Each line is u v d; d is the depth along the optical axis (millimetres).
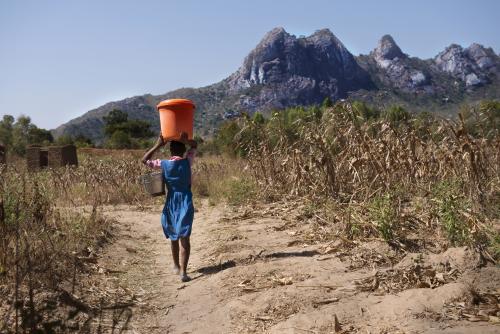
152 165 6535
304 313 4664
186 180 6516
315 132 10180
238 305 5145
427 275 5152
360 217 7305
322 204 9109
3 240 5793
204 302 5535
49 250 6301
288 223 8516
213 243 7984
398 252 6285
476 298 4477
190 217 6434
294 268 6016
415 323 4117
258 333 4539
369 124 10219
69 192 13727
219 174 16375
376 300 4715
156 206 13266
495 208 7906
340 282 5352
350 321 4363
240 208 10602
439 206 6988
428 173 9414
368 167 9602
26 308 4895
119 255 7539
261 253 6863
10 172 10359
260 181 11516
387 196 7387
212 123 194375
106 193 13836
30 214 7117
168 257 7684
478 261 5312
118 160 17375
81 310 5195
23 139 57344
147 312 5398
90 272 6449
